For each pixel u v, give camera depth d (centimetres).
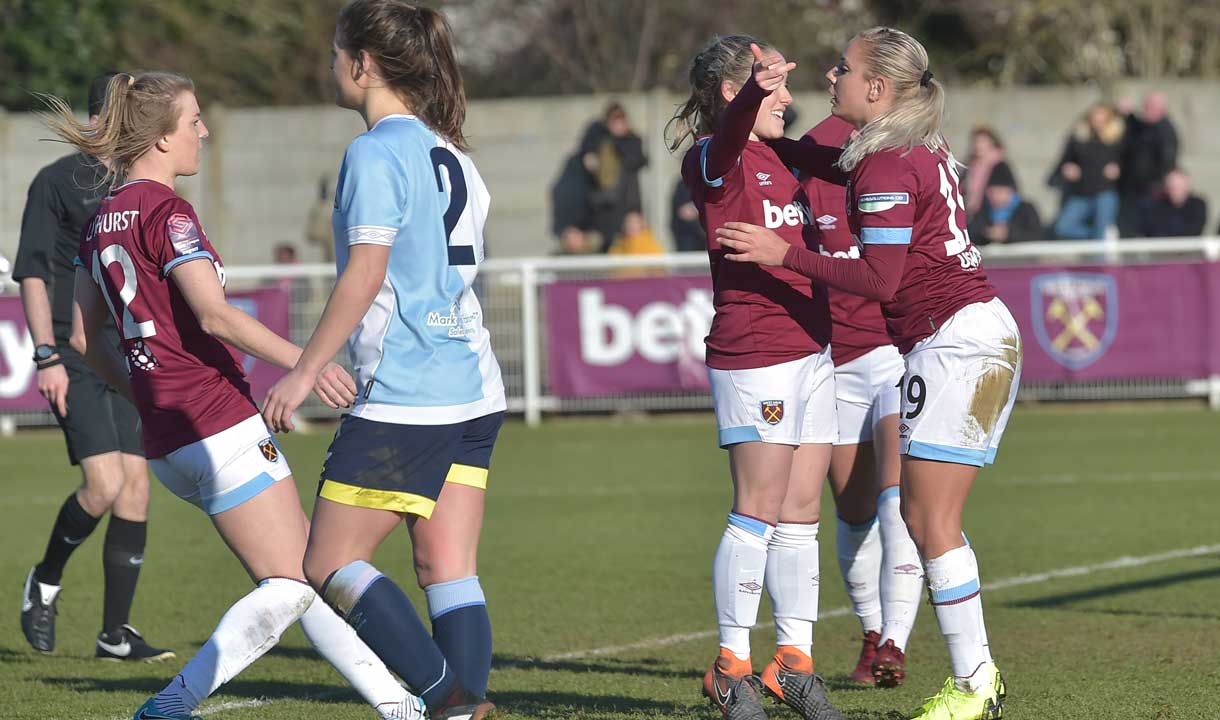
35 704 1817
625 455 4400
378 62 1397
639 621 2302
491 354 1468
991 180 5459
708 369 1620
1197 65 9044
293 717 1730
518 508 3503
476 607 1480
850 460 1880
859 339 1858
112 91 1566
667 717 1702
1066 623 2209
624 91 9519
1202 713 1661
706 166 1575
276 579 1509
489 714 1409
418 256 1373
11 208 6850
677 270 5119
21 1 7850
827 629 2258
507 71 9769
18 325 5125
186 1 8906
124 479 2095
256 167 7269
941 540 1561
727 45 1623
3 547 3112
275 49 9056
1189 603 2333
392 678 1474
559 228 7012
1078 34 9106
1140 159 5906
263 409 1330
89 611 2498
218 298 1448
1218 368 4897
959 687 1571
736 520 1597
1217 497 3434
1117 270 4897
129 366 1543
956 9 9369
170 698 1459
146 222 1504
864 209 1496
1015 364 1541
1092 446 4325
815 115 6956
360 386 1382
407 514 1423
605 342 5062
